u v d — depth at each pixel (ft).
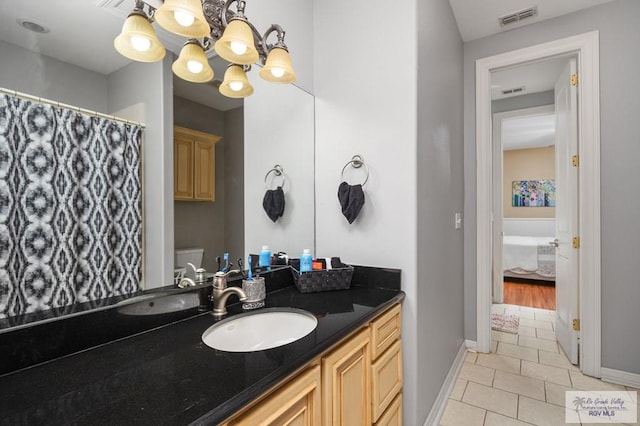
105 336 2.91
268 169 5.17
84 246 2.88
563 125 8.55
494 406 6.18
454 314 7.55
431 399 5.63
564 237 8.45
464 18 7.79
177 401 2.01
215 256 4.28
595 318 7.18
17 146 2.46
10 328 2.37
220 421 1.90
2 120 2.38
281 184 5.39
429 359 5.53
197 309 3.76
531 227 20.52
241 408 2.05
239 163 4.70
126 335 3.07
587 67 7.29
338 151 5.74
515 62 8.25
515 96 11.88
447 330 6.82
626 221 6.92
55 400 2.03
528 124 15.67
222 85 4.28
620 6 7.00
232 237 4.55
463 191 8.91
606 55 7.12
